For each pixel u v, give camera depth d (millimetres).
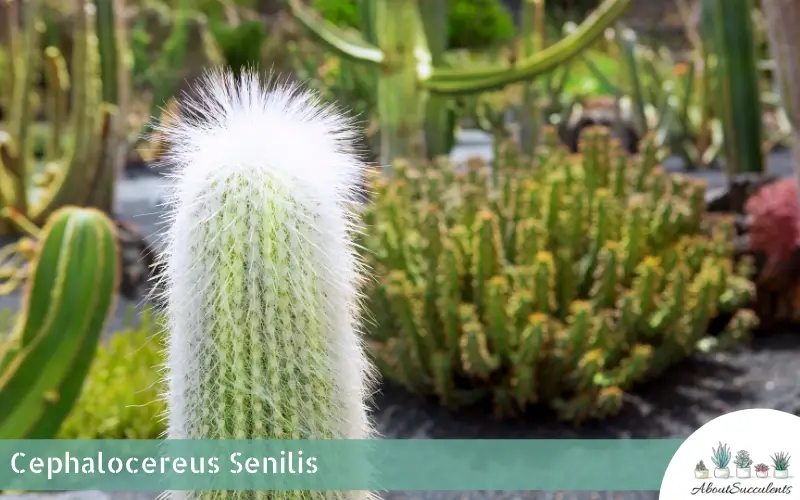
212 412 1316
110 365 3637
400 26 4262
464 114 8133
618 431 3205
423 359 3463
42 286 2727
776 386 3562
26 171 6863
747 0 5793
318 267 1338
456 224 3779
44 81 12172
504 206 3812
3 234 6844
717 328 4332
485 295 3334
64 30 10461
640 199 3691
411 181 4102
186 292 1324
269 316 1300
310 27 4277
